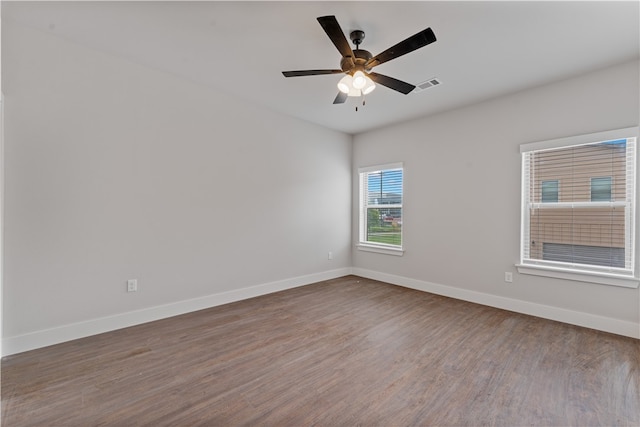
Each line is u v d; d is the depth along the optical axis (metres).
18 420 1.58
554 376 2.00
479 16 2.04
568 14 1.99
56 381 1.93
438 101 3.54
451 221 3.84
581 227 2.91
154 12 2.08
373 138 4.82
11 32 2.22
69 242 2.50
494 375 2.02
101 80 2.63
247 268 3.75
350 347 2.43
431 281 4.06
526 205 3.26
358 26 2.18
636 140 2.58
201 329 2.78
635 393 1.82
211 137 3.37
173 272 3.11
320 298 3.77
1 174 2.17
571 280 2.91
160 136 2.99
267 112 3.90
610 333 2.67
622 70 2.62
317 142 4.57
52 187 2.41
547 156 3.12
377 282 4.61
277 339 2.58
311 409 1.68
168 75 3.03
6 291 2.23
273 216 4.01
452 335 2.66
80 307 2.56
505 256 3.36
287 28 2.24
